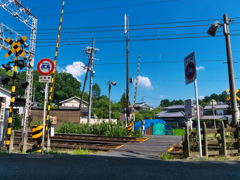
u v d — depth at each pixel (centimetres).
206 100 12456
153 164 530
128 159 614
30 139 1452
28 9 2516
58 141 1341
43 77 729
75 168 466
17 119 2144
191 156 679
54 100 7088
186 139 686
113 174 421
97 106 4525
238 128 758
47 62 734
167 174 427
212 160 605
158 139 1512
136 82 2306
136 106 7375
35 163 507
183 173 435
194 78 704
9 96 2980
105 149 1047
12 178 377
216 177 407
